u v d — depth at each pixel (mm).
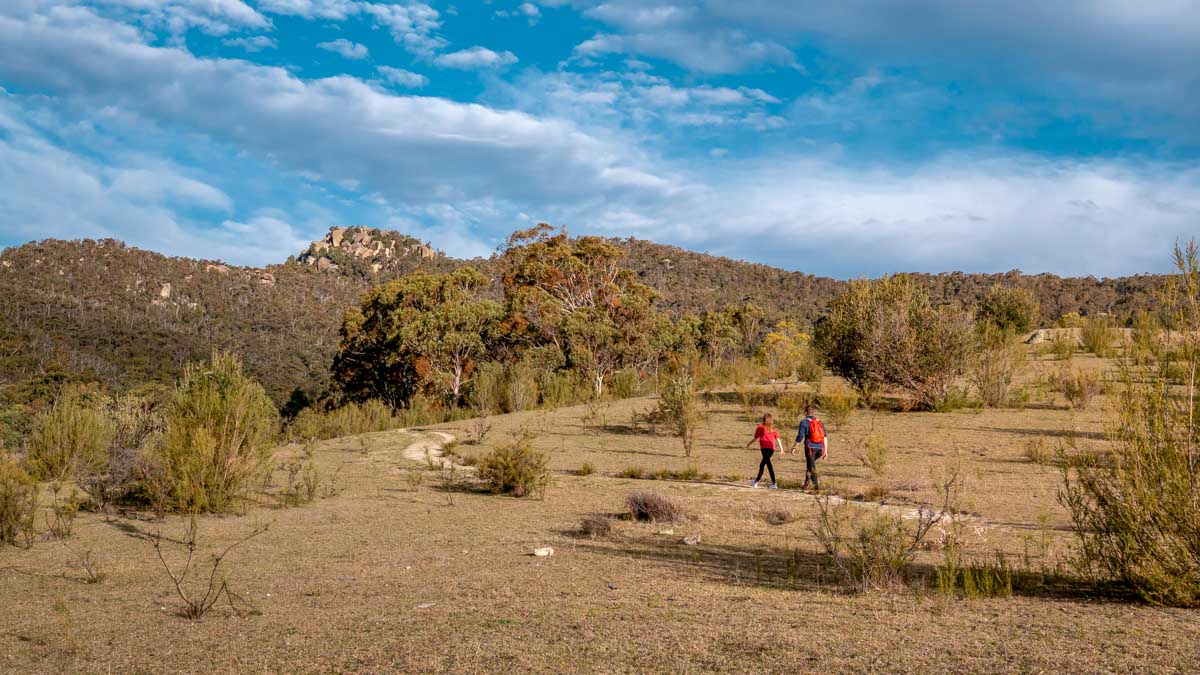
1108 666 4496
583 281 65938
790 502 14422
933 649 4992
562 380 46656
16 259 170750
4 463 12625
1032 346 52344
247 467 16078
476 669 4848
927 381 30031
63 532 12594
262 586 8469
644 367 60844
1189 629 5426
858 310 31938
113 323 141750
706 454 22969
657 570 8820
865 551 8078
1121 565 6879
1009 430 23734
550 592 7590
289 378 126250
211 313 167000
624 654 5086
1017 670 4457
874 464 17297
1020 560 8711
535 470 17125
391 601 7367
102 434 20500
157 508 14680
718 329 72500
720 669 4680
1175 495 6574
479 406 42406
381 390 64812
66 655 5703
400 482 19766
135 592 8289
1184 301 7211
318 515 14641
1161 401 6961
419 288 62062
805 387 40562
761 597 7105
